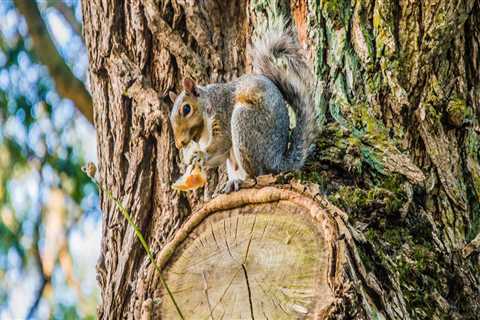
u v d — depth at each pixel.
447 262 7.66
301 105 8.25
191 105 8.77
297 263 6.46
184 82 8.82
